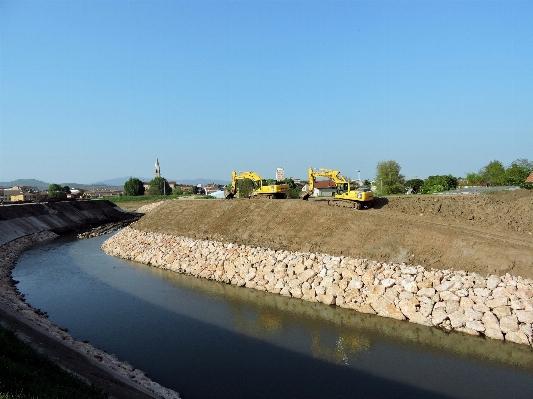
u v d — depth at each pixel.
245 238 29.77
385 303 18.88
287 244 26.61
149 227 40.97
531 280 16.75
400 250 21.62
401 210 29.78
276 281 23.53
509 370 13.95
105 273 29.42
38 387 8.43
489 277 17.59
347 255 23.00
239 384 13.38
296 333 17.52
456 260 19.48
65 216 59.88
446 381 13.37
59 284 26.27
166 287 25.28
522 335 15.33
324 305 20.64
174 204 44.31
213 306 21.36
